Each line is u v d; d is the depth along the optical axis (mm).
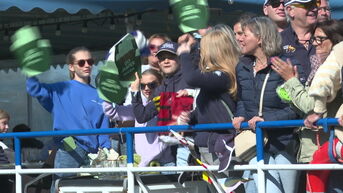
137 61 24031
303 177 21344
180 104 22500
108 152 25266
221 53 20328
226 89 20391
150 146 24266
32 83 25172
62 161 25188
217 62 20328
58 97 25641
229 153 19984
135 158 24594
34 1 27234
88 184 23266
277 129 19656
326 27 19984
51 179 26562
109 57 23266
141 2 28297
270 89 19516
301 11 22609
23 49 23016
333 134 18281
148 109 23781
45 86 25547
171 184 22844
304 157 19812
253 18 20094
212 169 20250
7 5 26953
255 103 19719
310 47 22609
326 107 18969
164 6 28188
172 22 35781
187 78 20219
